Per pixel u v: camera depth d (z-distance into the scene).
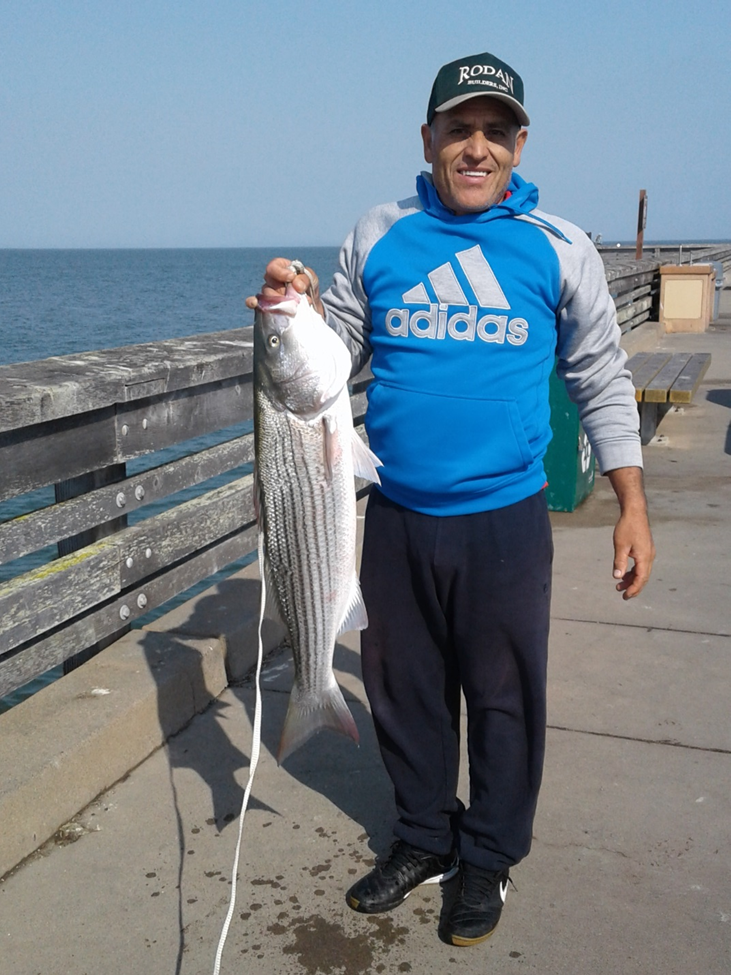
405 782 2.82
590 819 3.18
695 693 4.04
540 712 2.67
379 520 2.71
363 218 2.70
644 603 5.02
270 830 3.16
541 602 2.64
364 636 2.79
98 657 3.88
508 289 2.47
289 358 2.29
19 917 2.76
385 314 2.57
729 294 25.28
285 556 2.44
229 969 2.56
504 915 2.74
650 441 8.91
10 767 3.08
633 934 2.64
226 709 3.93
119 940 2.67
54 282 128.62
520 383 2.51
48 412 3.35
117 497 3.89
